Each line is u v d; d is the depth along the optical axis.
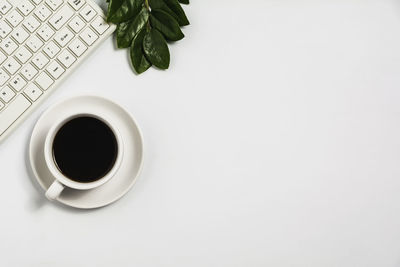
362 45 0.99
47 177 0.91
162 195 0.96
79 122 0.91
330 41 0.98
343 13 0.98
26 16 0.90
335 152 0.99
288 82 0.98
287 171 0.98
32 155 0.90
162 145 0.96
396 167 0.99
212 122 0.97
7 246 0.93
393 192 0.99
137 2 0.91
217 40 0.97
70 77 0.94
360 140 0.99
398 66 0.99
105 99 0.91
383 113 0.99
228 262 0.97
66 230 0.94
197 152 0.96
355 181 0.99
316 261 0.98
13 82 0.90
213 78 0.97
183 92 0.96
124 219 0.95
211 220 0.97
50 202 0.94
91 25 0.92
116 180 0.93
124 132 0.93
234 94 0.97
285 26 0.98
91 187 0.87
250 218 0.97
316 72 0.98
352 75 0.99
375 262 0.99
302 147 0.98
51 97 0.94
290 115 0.98
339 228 0.99
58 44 0.91
